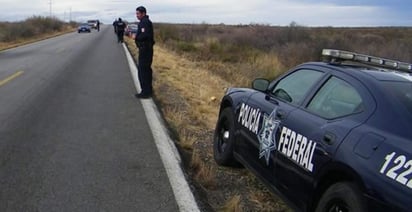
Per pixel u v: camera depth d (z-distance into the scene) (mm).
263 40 39844
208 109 10078
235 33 48188
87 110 9531
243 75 19594
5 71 16531
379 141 3154
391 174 2883
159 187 5160
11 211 4438
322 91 4262
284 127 4352
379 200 2875
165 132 7699
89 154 6352
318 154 3650
